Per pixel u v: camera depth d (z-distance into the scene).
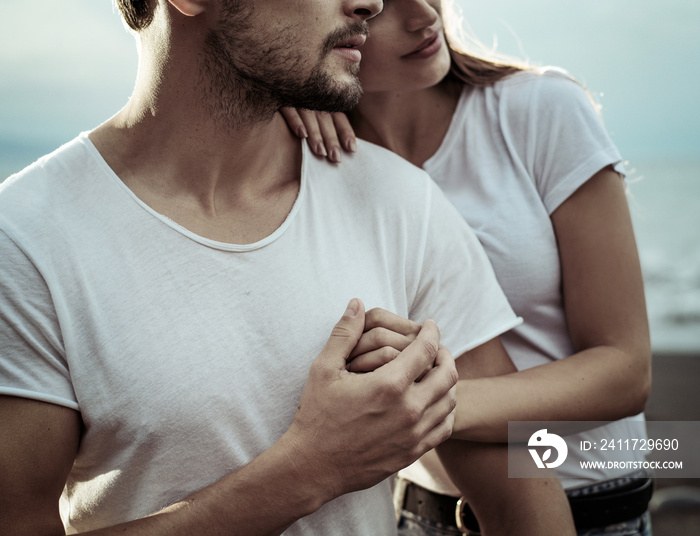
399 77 1.19
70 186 0.93
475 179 1.28
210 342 0.90
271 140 1.03
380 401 0.87
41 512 0.85
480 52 1.38
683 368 5.43
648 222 9.26
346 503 0.97
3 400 0.84
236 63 0.91
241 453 0.91
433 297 1.07
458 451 1.12
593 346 1.21
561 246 1.23
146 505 0.90
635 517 1.29
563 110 1.23
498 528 1.10
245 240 0.97
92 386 0.87
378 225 1.04
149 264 0.91
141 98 0.97
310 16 0.90
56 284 0.87
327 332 0.96
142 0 0.93
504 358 1.16
